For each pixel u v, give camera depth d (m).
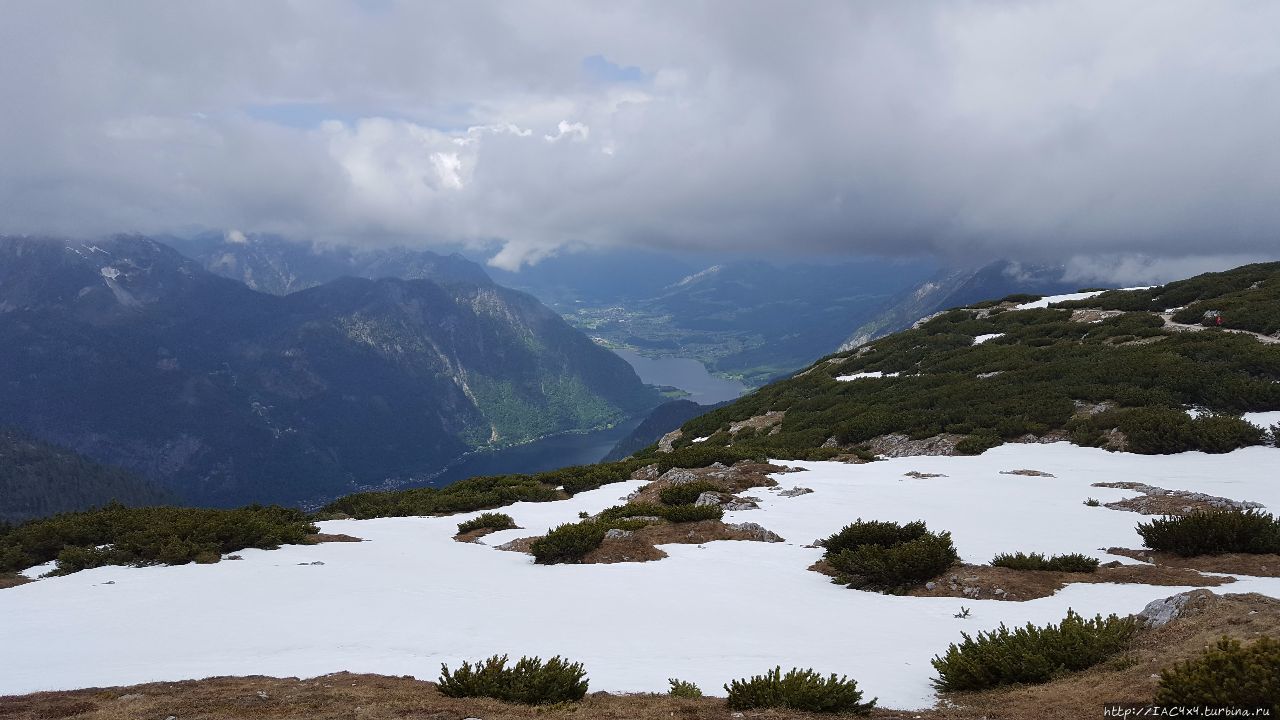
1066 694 8.77
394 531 27.44
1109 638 10.21
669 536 22.06
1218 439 29.19
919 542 16.92
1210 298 57.47
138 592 17.69
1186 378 36.88
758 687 8.88
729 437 55.75
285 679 10.72
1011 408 39.72
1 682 11.10
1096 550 18.42
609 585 17.08
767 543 21.30
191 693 9.86
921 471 31.73
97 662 12.28
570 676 9.54
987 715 8.37
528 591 16.73
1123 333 51.28
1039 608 14.01
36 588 18.77
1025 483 27.62
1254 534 16.89
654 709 8.68
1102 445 32.81
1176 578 15.21
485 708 8.75
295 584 17.98
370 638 13.30
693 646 12.39
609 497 32.94
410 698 9.36
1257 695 6.92
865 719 8.49
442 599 16.14
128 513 26.69
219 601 16.47
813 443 44.19
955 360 55.94
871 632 13.13
